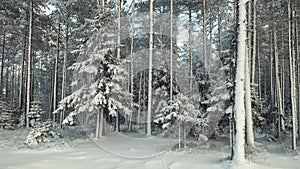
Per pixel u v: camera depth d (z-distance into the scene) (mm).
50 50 31906
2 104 25781
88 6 25031
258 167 9656
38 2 26859
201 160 11031
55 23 27656
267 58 33625
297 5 18156
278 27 22609
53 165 10266
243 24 10719
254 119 19125
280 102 22406
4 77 55375
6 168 9375
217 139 17953
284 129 23109
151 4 21391
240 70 10531
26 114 26172
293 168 9922
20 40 30109
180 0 25594
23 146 14562
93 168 9820
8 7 27078
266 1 22375
